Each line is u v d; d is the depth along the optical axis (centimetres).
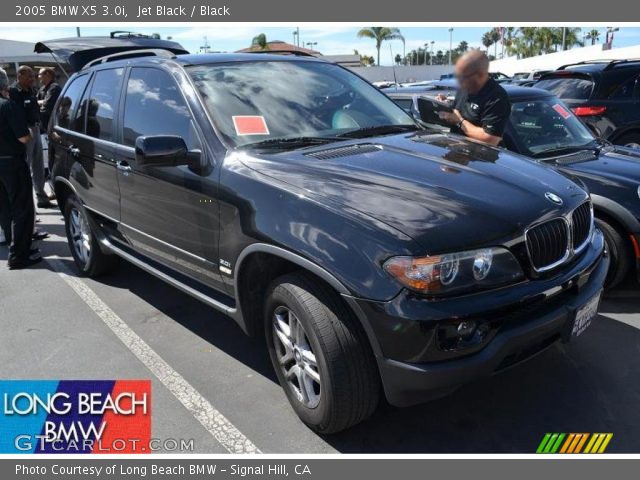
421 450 280
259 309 325
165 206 364
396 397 250
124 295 485
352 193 271
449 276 238
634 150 500
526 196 279
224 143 328
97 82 477
